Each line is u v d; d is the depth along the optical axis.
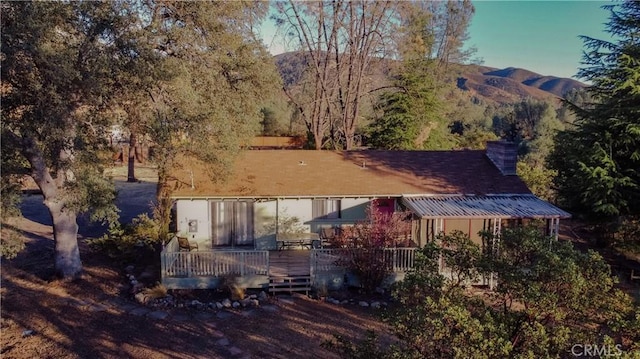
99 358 13.50
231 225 22.03
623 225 24.59
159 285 18.17
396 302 17.55
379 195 21.47
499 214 18.97
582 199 24.16
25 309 16.53
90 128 17.06
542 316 6.89
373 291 18.66
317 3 35.19
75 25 15.80
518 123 64.06
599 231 25.88
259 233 22.02
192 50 21.41
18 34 13.49
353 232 19.19
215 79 22.23
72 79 14.80
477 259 8.23
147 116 18.25
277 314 16.70
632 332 6.57
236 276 18.47
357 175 23.06
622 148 23.12
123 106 18.20
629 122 21.97
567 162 25.20
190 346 14.31
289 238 21.09
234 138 19.50
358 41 36.22
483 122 69.06
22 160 17.23
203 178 21.86
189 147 18.27
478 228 19.91
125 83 17.16
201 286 18.47
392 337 14.90
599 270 7.33
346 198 22.09
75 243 19.59
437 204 20.34
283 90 38.41
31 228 27.86
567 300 7.03
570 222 31.30
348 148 37.66
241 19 23.88
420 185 22.19
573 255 7.59
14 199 14.62
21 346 14.05
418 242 20.58
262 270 18.91
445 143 44.56
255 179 22.25
